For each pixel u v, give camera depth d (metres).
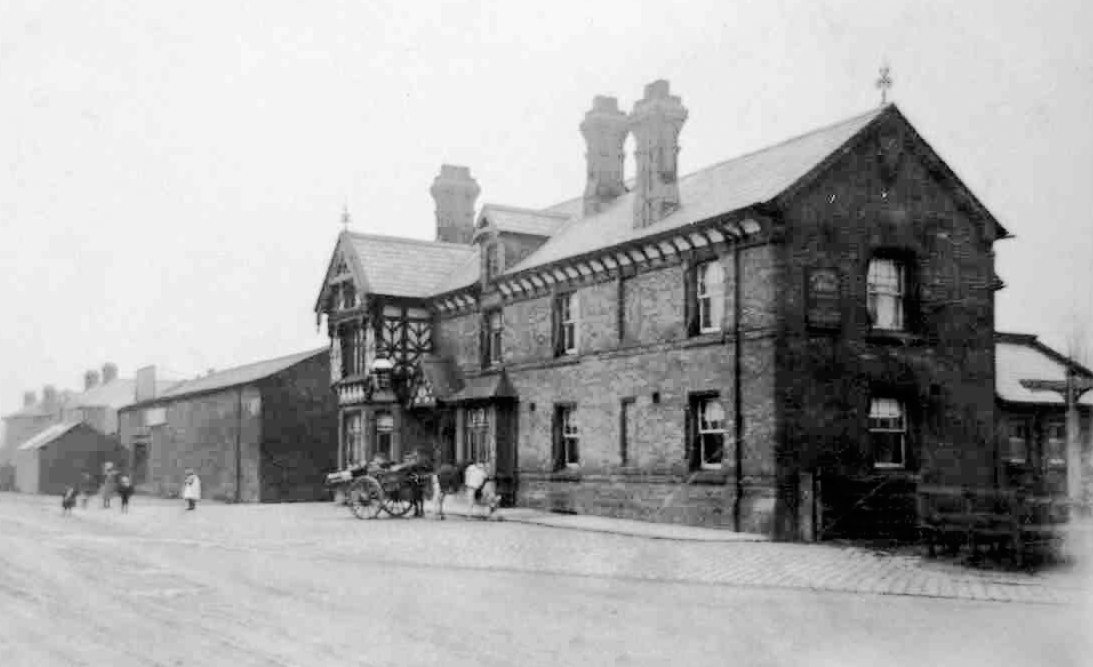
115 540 21.12
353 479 27.86
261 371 42.69
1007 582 13.98
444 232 40.28
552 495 27.81
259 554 17.95
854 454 21.06
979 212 22.88
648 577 14.62
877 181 21.88
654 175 25.09
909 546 18.95
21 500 48.50
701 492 22.41
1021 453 25.69
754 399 21.06
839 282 21.31
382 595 12.88
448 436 33.03
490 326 31.92
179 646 9.51
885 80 20.62
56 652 9.23
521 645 9.62
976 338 22.77
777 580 14.24
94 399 75.50
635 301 25.09
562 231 31.17
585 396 26.69
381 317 34.03
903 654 9.38
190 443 47.03
